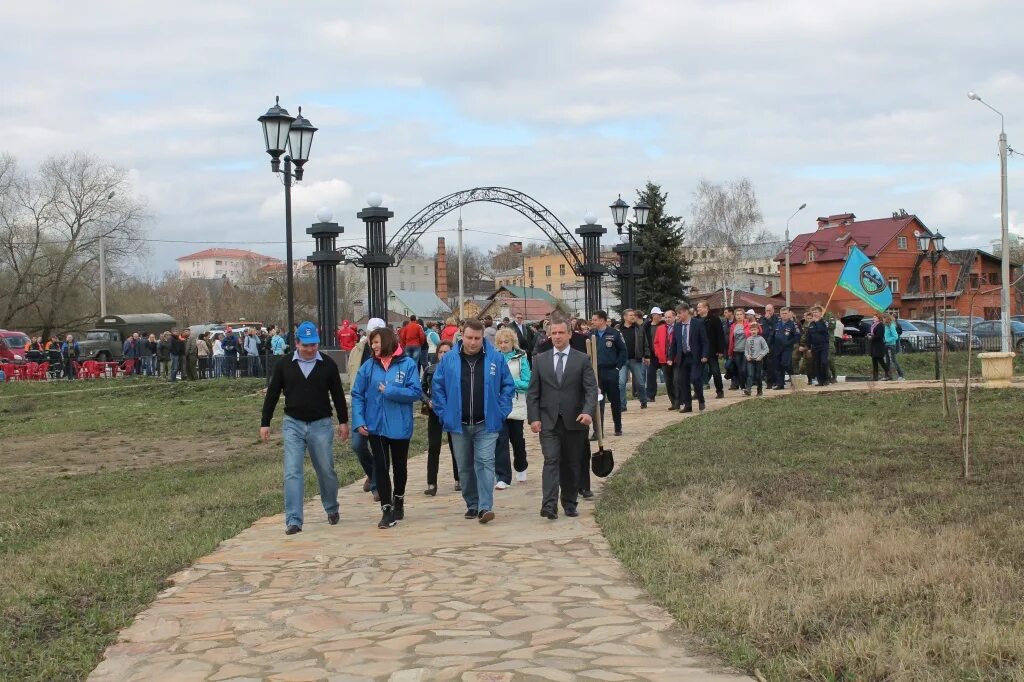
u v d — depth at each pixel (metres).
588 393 9.55
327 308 28.69
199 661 5.59
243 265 124.69
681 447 13.64
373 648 5.60
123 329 53.28
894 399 18.88
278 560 8.15
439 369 9.73
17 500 13.07
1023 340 37.62
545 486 9.51
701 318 18.53
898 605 5.82
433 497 11.47
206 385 30.89
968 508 8.59
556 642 5.59
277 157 17.92
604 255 89.88
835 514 8.48
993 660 4.81
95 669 5.57
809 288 75.69
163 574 7.87
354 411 9.70
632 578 7.05
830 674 4.82
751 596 6.08
